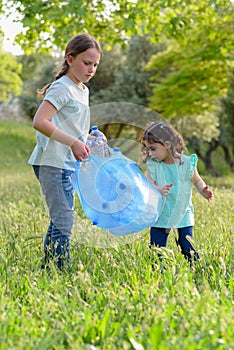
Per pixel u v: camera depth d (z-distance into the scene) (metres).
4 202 12.66
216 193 11.25
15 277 5.58
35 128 6.10
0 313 4.48
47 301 4.81
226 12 16.62
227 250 6.27
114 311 4.59
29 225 7.90
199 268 5.96
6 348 3.82
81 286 5.13
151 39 16.23
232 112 32.72
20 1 13.70
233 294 5.20
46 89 6.62
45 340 3.94
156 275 5.55
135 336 4.12
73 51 6.22
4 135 44.88
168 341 3.85
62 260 6.28
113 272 5.91
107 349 3.91
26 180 19.03
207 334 4.01
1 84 42.41
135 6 14.51
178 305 4.65
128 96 35.75
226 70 23.09
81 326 4.18
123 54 36.75
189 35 18.95
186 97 23.47
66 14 13.20
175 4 15.28
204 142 37.16
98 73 37.16
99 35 15.67
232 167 39.44
